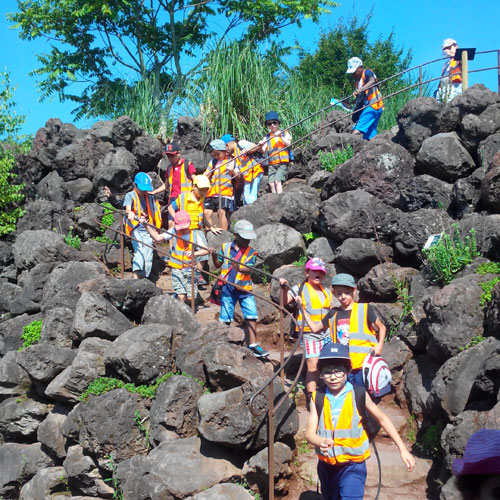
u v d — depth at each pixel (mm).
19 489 7566
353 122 12477
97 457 6453
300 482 5812
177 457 5871
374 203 8844
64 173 11703
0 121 11789
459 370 5707
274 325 8305
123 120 12156
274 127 11289
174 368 6836
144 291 7871
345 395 4469
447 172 8898
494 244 7180
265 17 18359
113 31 18562
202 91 13898
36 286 9180
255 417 5746
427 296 6953
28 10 17859
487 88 9164
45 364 7395
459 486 1480
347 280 5508
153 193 9859
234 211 11203
